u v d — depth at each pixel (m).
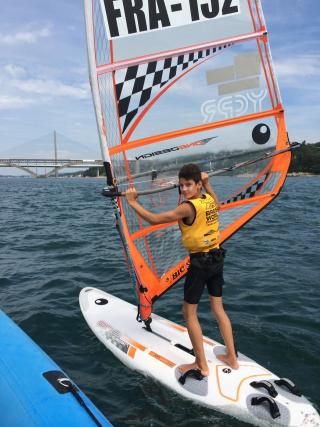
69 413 2.85
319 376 4.28
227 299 6.42
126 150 4.09
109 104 3.95
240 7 4.11
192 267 3.79
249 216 4.50
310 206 19.00
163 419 3.59
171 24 4.03
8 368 3.33
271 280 7.35
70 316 5.78
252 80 4.22
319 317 5.71
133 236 4.31
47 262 8.87
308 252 9.43
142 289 4.42
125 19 3.91
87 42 3.81
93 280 7.51
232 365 4.02
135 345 4.56
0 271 8.16
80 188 47.72
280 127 4.33
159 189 4.27
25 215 17.44
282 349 4.82
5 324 4.13
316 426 3.32
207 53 4.14
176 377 4.00
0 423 2.77
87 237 11.79
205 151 4.29
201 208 3.63
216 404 3.64
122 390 4.00
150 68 4.03
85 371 4.37
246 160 4.35
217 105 4.21
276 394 3.60
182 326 5.20
